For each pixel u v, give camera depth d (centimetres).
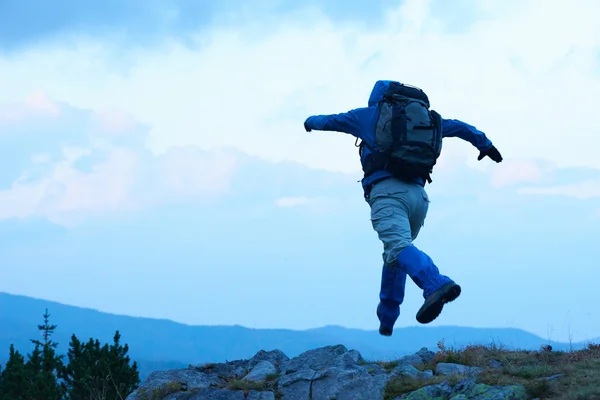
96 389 1197
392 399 627
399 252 557
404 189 568
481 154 614
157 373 758
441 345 783
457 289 527
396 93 576
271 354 820
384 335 644
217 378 754
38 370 1566
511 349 756
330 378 656
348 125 584
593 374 568
